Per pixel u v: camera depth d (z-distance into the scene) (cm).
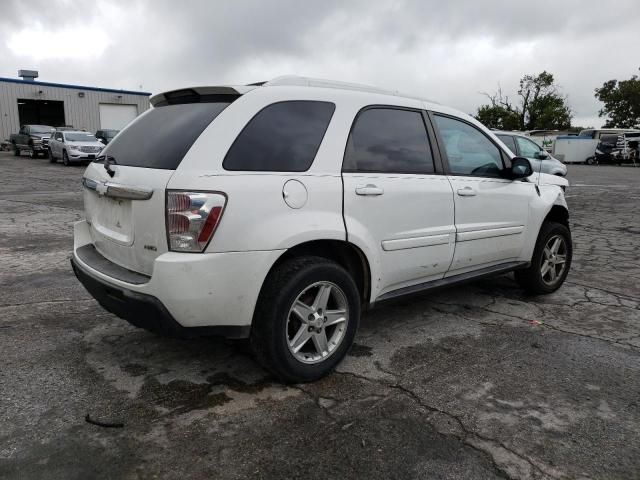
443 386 323
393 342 394
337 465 243
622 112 7025
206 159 279
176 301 271
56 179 1753
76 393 304
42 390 307
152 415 282
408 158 377
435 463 246
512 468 244
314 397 306
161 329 282
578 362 362
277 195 292
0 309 445
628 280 589
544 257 511
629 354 378
